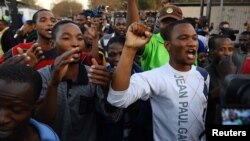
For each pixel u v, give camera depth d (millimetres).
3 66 1321
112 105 1835
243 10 18359
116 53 3189
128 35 1676
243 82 1019
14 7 6676
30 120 1404
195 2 22531
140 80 1908
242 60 1311
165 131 1957
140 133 2229
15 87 1243
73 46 2332
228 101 1039
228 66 1370
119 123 2355
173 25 2025
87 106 2150
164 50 2920
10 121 1256
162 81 1946
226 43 3303
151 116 2082
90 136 2188
